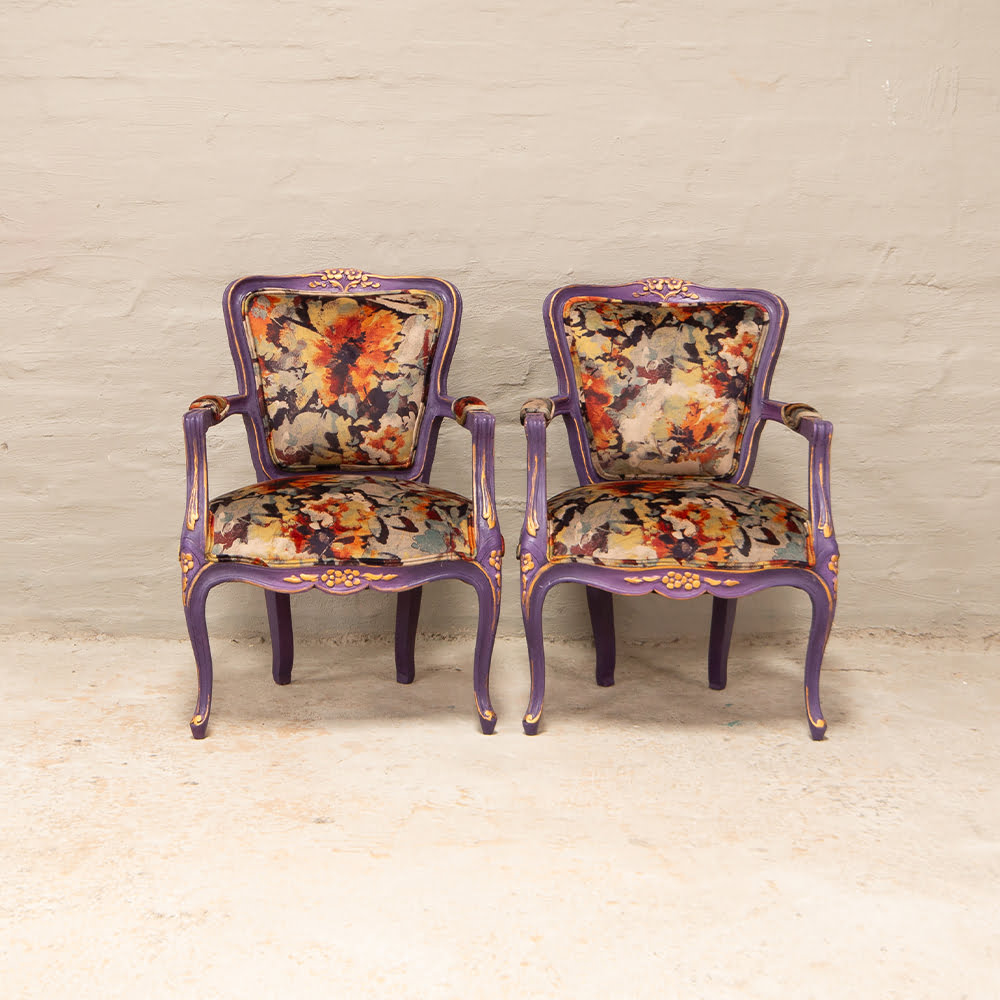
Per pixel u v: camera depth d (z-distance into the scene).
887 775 2.26
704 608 3.09
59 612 3.07
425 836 2.00
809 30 2.88
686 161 2.92
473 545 2.39
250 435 2.67
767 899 1.81
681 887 1.84
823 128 2.92
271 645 3.01
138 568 3.06
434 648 3.04
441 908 1.77
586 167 2.92
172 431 3.00
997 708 2.62
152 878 1.86
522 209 2.93
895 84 2.90
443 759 2.33
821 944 1.69
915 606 3.13
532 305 2.97
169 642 3.07
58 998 1.55
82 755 2.33
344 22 2.85
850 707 2.63
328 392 2.64
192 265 2.93
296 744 2.40
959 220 2.95
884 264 2.97
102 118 2.86
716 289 2.73
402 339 2.67
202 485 2.37
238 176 2.90
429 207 2.93
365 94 2.88
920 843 1.99
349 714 2.58
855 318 2.99
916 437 3.04
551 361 3.00
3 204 2.88
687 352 2.66
